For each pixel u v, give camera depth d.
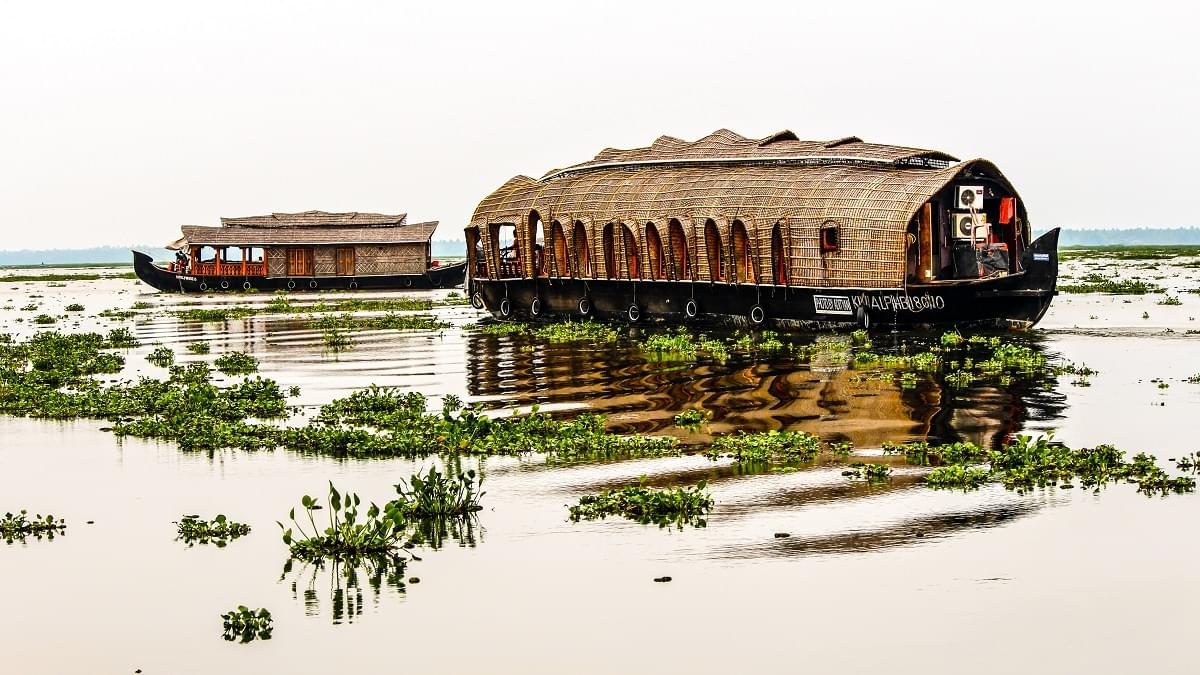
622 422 25.55
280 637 13.76
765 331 42.97
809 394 28.56
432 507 18.25
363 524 17.94
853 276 41.94
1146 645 13.05
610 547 16.48
